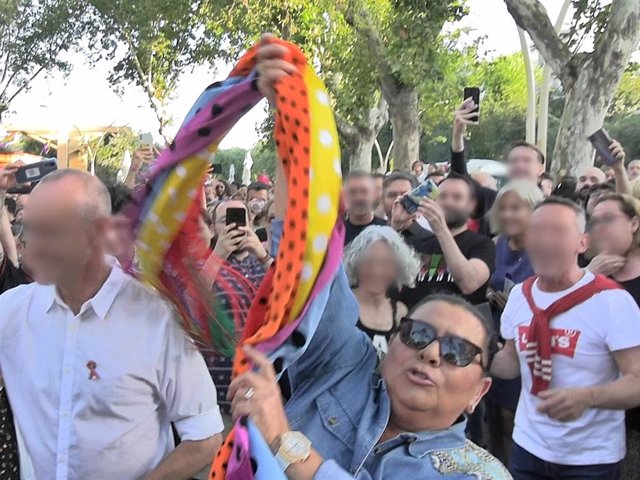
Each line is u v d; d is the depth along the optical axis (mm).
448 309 1941
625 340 2969
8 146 5633
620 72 10164
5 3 29422
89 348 2176
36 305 2250
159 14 20719
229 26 17781
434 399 1873
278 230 1833
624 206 3582
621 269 3619
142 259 2043
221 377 3385
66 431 2166
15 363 2262
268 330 1571
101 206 2062
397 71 13961
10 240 4199
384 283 3637
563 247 3051
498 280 4434
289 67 1666
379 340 3562
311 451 1591
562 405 2975
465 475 1803
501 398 3910
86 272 2154
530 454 3213
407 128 15023
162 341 2203
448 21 13680
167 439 2346
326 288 1617
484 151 41344
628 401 2918
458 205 4504
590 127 10297
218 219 4582
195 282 2035
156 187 1951
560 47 10492
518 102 40938
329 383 1988
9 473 2348
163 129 25031
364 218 5168
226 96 1786
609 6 10633
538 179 5703
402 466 1843
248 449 1519
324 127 1599
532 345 3172
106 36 28156
